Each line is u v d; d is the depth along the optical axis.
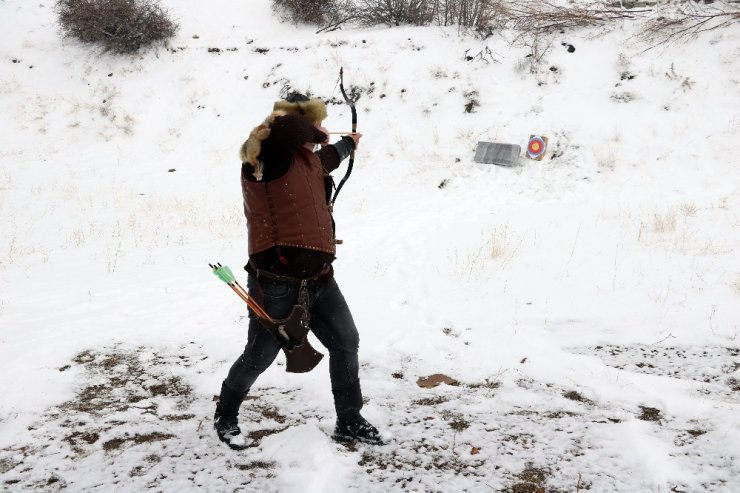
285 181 3.30
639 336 5.53
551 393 4.56
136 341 5.57
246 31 20.23
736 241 8.05
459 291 6.98
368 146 15.20
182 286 7.16
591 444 3.75
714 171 11.75
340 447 3.78
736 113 12.70
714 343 5.30
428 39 17.27
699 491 3.23
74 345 5.41
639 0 15.90
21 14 21.58
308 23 20.12
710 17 14.46
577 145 13.23
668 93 13.55
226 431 3.82
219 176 15.13
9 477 3.47
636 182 12.04
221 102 18.03
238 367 3.69
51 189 13.88
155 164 16.17
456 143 14.45
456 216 11.13
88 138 17.52
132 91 18.62
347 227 10.37
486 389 4.68
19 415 4.19
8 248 9.34
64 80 19.30
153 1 20.56
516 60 15.72
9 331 5.71
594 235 8.94
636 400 4.37
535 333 5.75
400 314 6.31
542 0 16.94
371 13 19.08
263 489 3.37
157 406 4.41
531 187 12.73
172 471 3.54
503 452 3.71
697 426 3.94
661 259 7.55
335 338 3.65
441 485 3.38
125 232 10.39
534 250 8.40
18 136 17.58
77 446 3.82
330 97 16.78
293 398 4.51
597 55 15.02
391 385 4.74
